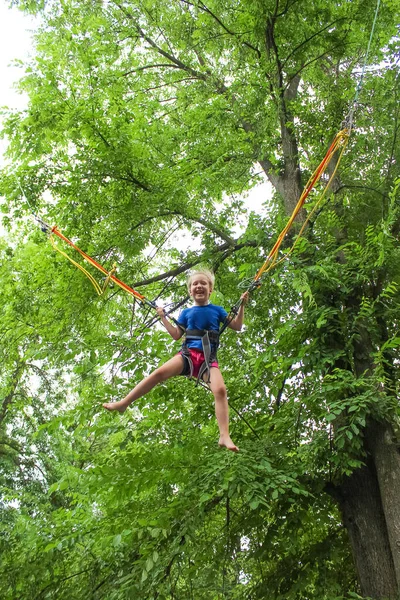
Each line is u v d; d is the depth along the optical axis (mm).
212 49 12359
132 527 8164
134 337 8594
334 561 8078
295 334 8789
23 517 9016
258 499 6770
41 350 9492
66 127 10383
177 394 8680
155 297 12547
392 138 10406
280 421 8656
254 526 8219
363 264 9055
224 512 9148
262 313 11250
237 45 11055
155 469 7734
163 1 13602
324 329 8758
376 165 10828
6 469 17672
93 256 11219
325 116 10781
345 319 8789
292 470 7719
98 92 11016
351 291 9203
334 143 7059
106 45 12969
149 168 10992
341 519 9492
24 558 8516
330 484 8648
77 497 8930
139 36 14125
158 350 8320
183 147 12070
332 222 9398
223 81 12641
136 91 13766
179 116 13719
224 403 5332
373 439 8516
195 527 7250
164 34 13828
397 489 8086
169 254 13016
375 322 8992
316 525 9078
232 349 10961
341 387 7809
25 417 18766
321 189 10953
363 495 8539
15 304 10945
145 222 11602
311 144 11273
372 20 10805
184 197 11008
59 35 13570
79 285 10891
